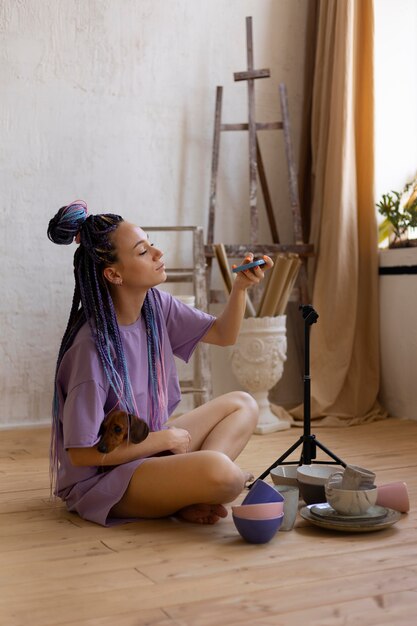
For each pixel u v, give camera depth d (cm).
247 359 355
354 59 385
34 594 164
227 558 184
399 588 163
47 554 190
